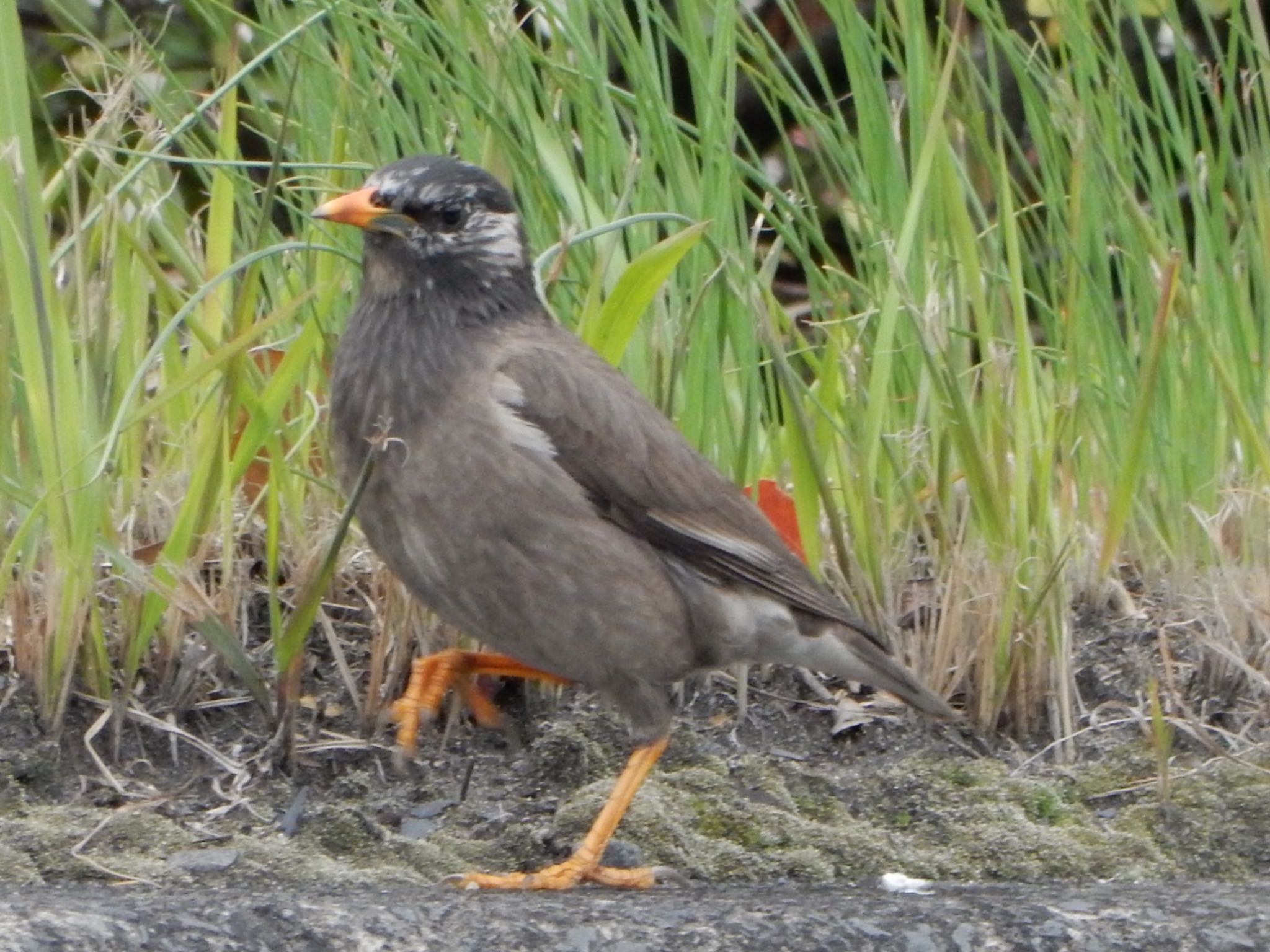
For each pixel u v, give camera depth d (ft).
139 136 37.17
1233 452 32.12
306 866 22.38
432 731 26.14
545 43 36.37
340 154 29.09
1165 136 31.50
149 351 26.73
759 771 25.67
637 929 19.97
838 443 28.94
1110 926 20.38
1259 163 30.71
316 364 29.12
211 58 39.60
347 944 19.31
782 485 30.76
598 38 33.83
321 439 28.63
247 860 22.31
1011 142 32.55
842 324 29.89
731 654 25.49
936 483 28.89
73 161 26.73
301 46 28.89
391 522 24.41
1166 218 32.55
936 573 28.17
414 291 24.84
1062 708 26.61
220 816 23.80
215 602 26.00
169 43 39.75
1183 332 30.94
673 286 29.86
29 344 23.75
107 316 26.71
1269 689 26.48
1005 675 26.53
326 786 24.86
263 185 36.86
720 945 19.85
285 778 24.73
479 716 25.76
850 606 27.61
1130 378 30.19
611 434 24.72
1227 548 29.63
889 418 30.60
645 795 24.81
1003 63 45.01
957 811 24.81
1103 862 23.84
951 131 35.99
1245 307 30.42
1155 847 24.25
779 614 25.50
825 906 20.80
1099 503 30.09
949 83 29.45
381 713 25.72
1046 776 25.88
